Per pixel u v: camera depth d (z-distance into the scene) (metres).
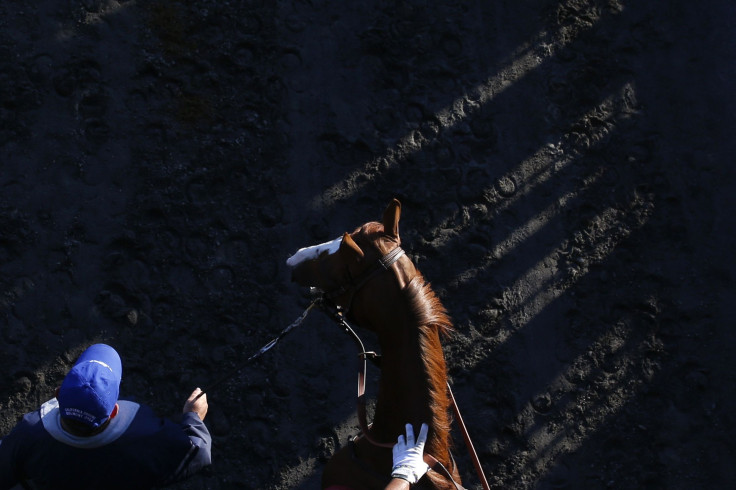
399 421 3.08
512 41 6.68
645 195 6.62
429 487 3.00
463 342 6.02
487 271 6.18
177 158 5.85
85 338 5.46
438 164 6.30
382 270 3.16
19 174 5.57
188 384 5.56
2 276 5.41
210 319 5.69
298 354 5.76
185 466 2.78
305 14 6.30
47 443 2.62
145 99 5.88
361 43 6.37
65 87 5.74
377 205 6.13
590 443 6.06
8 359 5.32
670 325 6.41
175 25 6.03
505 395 6.00
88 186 5.66
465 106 6.46
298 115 6.12
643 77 6.87
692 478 6.12
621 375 6.23
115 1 5.95
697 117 6.87
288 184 6.00
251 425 5.59
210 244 5.79
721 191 6.74
